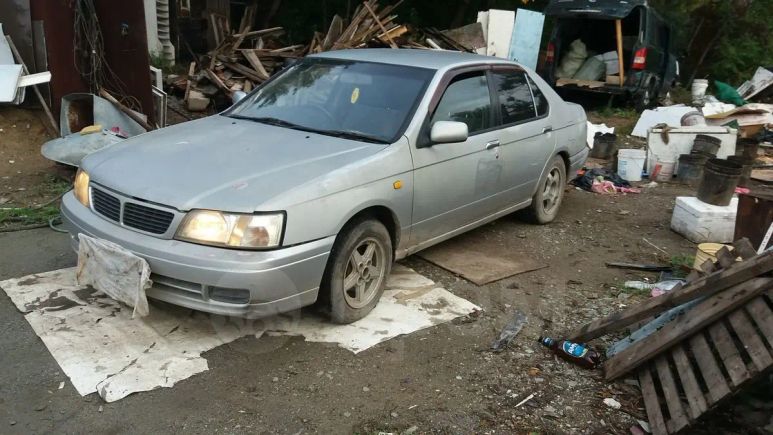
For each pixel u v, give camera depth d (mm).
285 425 3029
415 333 3936
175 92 10477
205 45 15164
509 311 4363
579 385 3553
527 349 3895
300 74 4984
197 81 10297
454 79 4699
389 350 3727
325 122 4414
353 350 3682
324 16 16672
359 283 3969
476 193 4879
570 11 12391
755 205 5301
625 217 6895
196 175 3553
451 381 3500
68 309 3850
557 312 4422
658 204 7492
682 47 17172
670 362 3527
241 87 10266
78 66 7109
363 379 3436
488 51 12781
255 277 3240
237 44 11164
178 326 3752
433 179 4355
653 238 6219
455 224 4844
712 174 6102
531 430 3148
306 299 3551
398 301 4312
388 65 4742
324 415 3123
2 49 7219
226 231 3270
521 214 6176
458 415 3215
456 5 18203
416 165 4188
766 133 11078
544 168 5809
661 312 3580
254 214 3277
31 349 3434
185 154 3850
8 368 3260
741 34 17484
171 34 13953
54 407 3012
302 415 3109
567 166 6371
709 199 6164
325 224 3516
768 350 2914
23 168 6723
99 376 3240
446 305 4328
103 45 7188
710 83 17375
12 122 7258
